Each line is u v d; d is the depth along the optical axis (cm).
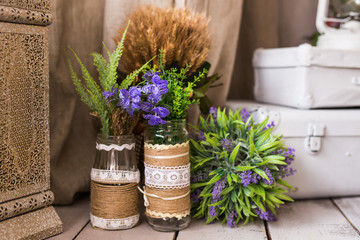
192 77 119
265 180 107
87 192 141
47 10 102
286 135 129
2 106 94
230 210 113
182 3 131
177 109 103
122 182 107
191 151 118
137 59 114
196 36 116
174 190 106
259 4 178
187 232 108
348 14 153
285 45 191
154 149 105
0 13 90
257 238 105
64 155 131
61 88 128
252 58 172
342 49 137
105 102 105
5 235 95
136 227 111
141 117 119
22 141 100
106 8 127
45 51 103
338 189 134
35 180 104
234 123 118
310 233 108
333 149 132
